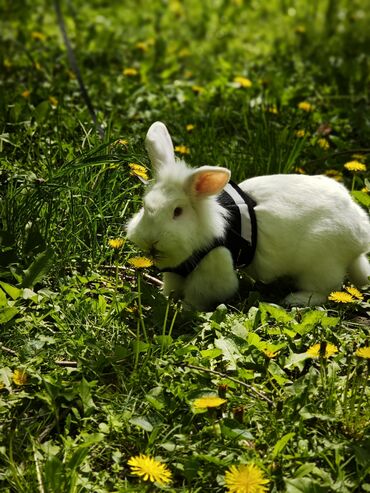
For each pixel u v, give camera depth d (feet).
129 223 5.50
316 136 6.89
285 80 8.33
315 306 5.52
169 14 12.17
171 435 4.64
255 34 11.48
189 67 9.45
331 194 5.60
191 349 4.96
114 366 4.87
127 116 7.09
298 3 13.21
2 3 11.34
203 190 5.31
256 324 5.25
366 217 5.73
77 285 5.47
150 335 5.21
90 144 6.09
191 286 5.49
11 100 6.98
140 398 4.79
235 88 7.97
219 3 13.12
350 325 5.40
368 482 4.50
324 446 4.61
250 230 5.51
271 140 6.68
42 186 5.59
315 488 4.37
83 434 4.58
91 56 9.13
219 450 4.54
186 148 6.56
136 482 4.49
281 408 4.70
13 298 5.16
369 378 4.93
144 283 5.44
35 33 9.81
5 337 5.07
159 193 5.30
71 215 5.66
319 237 5.53
